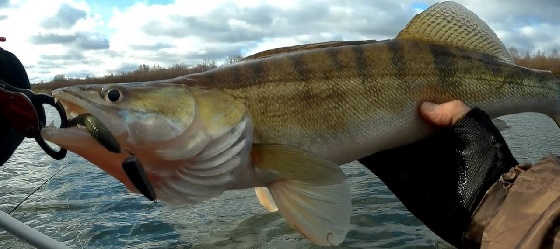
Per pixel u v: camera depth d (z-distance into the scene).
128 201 1.49
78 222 1.29
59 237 1.18
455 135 0.40
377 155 0.46
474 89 0.49
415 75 0.47
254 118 0.42
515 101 0.51
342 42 0.48
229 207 1.38
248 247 1.08
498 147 0.37
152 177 0.40
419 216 0.41
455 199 0.37
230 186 0.42
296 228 0.41
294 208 0.41
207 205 1.42
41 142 0.35
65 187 1.68
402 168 0.43
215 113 0.41
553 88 0.53
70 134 0.35
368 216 1.22
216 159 0.41
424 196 0.41
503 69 0.51
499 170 0.36
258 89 0.43
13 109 0.34
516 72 0.52
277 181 0.42
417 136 0.46
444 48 0.49
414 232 1.11
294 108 0.44
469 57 0.50
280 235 1.15
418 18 0.49
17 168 2.11
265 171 0.42
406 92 0.46
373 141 0.46
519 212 0.30
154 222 1.27
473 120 0.39
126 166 0.34
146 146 0.39
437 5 0.49
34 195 1.60
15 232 0.51
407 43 0.48
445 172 0.39
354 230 1.14
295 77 0.44
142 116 0.39
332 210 0.40
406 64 0.47
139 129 0.39
